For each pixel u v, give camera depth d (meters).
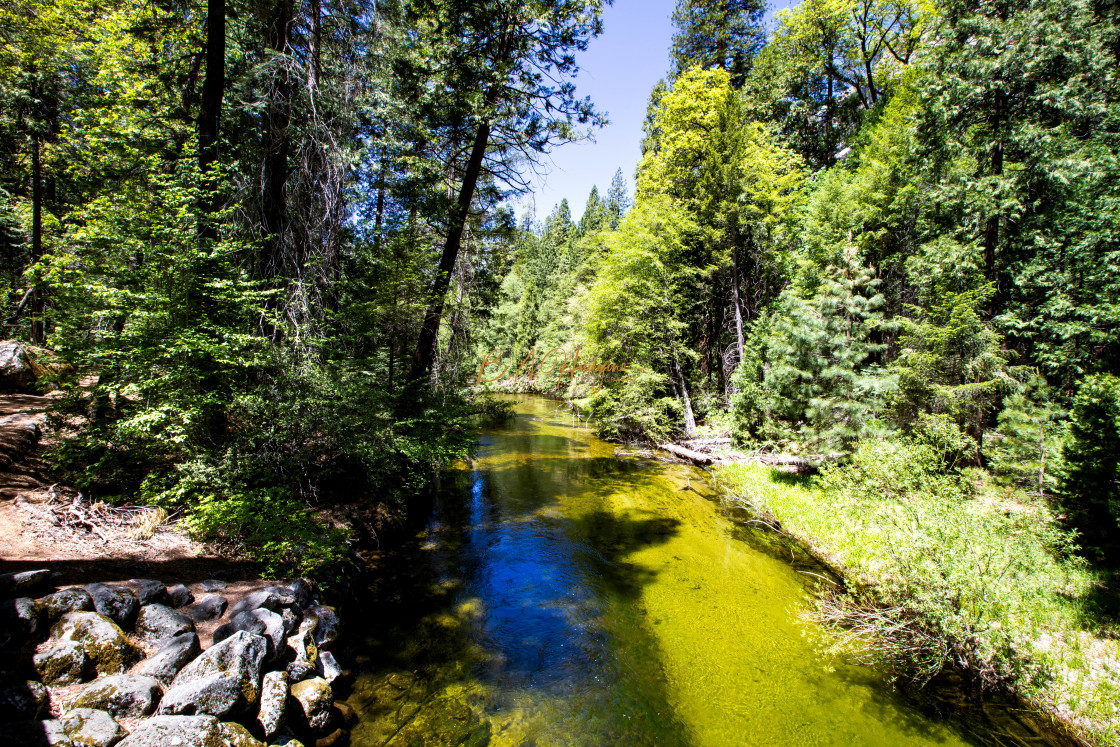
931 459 8.82
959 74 12.37
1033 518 7.37
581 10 11.02
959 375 10.66
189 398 5.84
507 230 17.25
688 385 20.09
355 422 7.81
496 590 7.28
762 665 5.73
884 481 8.43
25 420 6.80
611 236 20.55
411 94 10.87
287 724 3.76
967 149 12.55
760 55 21.72
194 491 6.11
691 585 7.71
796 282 15.17
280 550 5.67
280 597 4.67
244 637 3.69
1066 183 10.58
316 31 9.52
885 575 6.97
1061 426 9.10
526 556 8.58
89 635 3.23
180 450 6.21
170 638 3.66
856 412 10.69
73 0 11.96
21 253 17.97
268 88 9.12
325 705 4.08
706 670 5.61
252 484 6.66
